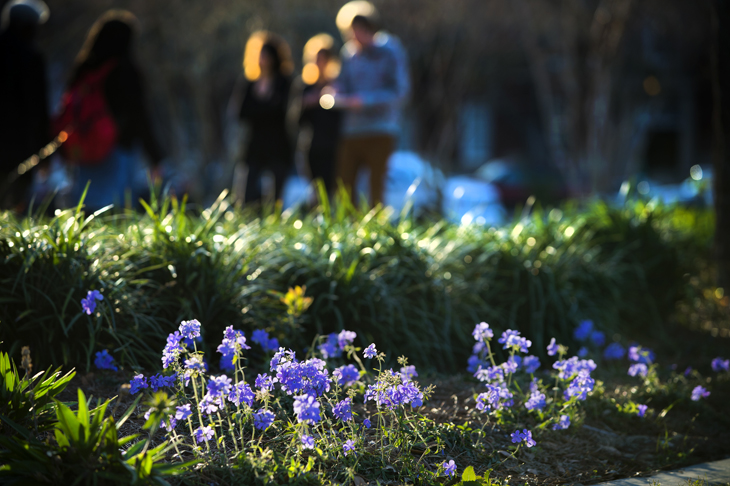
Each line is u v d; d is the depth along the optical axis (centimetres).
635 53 2709
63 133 855
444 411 464
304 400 358
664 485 401
